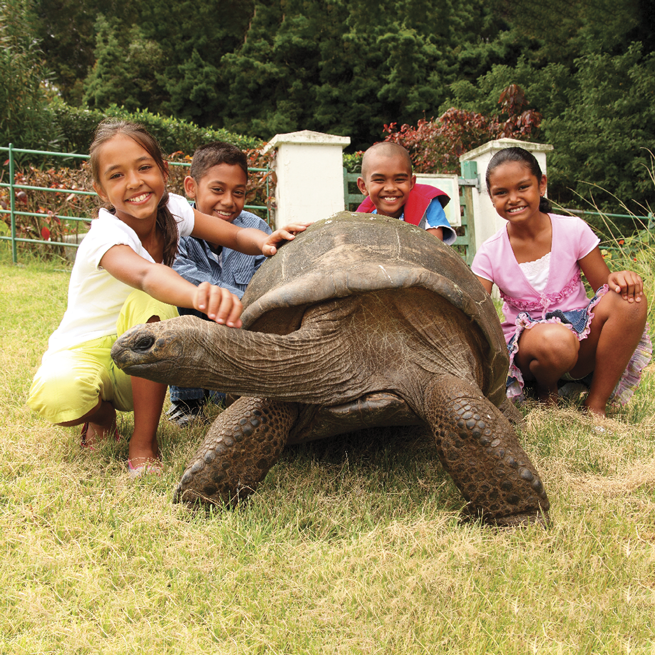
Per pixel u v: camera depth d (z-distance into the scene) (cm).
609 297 269
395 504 189
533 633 130
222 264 305
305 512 183
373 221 228
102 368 229
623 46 1506
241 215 335
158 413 223
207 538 165
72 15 1983
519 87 983
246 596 142
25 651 124
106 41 1930
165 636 129
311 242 217
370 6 1784
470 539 164
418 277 185
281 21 1903
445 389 184
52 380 215
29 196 713
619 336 266
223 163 311
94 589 143
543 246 291
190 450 228
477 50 1812
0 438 227
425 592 142
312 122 1864
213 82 1817
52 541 163
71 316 230
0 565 152
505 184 281
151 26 1892
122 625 133
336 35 1828
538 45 1806
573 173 1317
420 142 929
